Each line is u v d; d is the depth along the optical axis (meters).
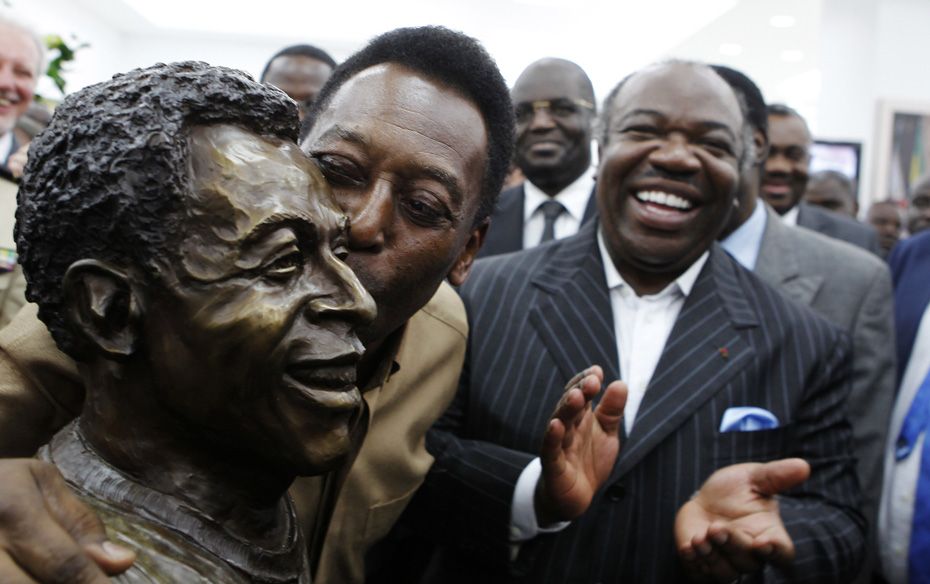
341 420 0.60
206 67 0.60
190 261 0.56
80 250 0.57
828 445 1.32
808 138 2.84
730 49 6.80
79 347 0.60
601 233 1.42
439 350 1.10
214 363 0.56
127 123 0.56
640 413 1.25
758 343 1.30
